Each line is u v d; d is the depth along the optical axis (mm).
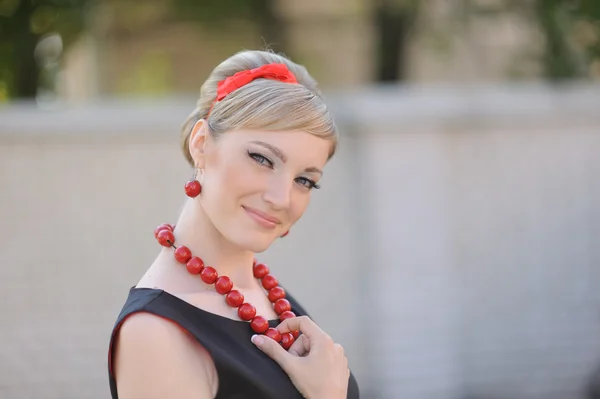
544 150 7273
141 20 10672
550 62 9789
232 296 2568
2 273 6508
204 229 2645
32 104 8023
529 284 7258
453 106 6965
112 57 11312
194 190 2572
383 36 10547
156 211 6645
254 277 2922
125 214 6625
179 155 6676
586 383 6988
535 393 7238
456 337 7094
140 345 2340
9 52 9062
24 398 6531
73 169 6574
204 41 11227
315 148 2520
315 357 2533
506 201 7211
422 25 10602
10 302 6520
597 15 9359
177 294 2529
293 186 2539
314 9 11719
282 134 2465
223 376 2373
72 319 6574
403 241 6992
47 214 6547
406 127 6945
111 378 2449
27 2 8852
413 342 7012
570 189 7316
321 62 11648
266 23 10414
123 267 6621
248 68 2668
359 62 11812
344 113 6867
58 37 9578
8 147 6488
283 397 2447
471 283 7148
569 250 7336
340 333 6926
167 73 11484
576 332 7336
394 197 6977
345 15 11727
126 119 6566
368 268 6945
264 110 2449
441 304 7059
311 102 2510
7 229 6508
